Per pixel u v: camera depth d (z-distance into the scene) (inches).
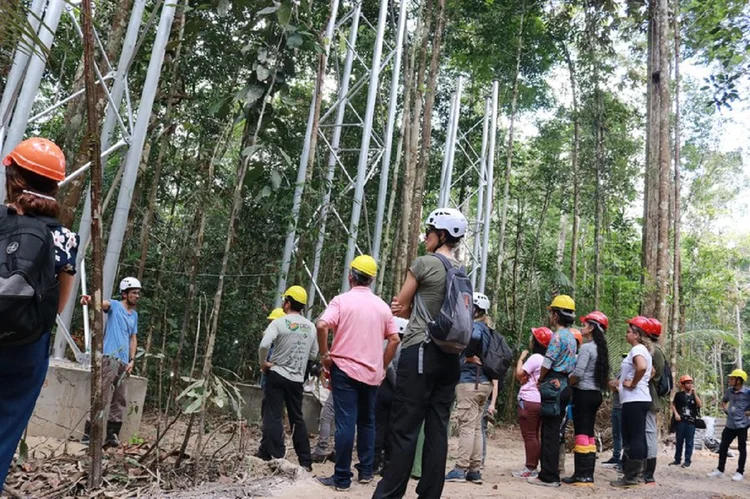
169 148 434.0
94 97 151.5
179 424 328.8
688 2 691.4
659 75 628.4
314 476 228.1
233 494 177.2
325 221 432.8
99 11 329.4
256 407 384.5
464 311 154.4
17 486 163.2
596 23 726.5
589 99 732.7
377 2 610.5
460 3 732.7
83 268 297.6
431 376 156.9
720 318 1464.1
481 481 262.7
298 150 583.8
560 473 319.3
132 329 270.7
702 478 368.5
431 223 169.5
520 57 777.6
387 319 223.0
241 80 462.6
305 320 251.3
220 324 463.2
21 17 139.2
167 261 454.6
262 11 231.9
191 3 329.7
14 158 107.9
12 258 99.1
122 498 160.2
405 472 155.9
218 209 329.4
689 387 430.3
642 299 618.5
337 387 214.5
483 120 734.5
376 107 669.9
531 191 896.3
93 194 152.4
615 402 384.8
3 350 101.3
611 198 813.2
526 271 788.6
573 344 274.1
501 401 714.8
